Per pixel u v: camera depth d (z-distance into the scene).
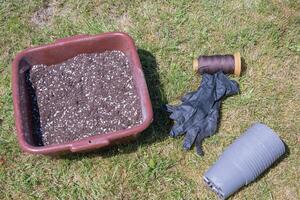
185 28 1.04
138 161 0.91
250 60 1.00
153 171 0.89
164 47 1.02
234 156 0.86
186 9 1.06
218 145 0.92
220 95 0.94
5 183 0.89
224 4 1.06
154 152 0.91
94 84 0.91
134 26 1.04
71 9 1.06
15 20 1.05
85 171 0.90
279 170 0.90
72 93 0.91
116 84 0.91
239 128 0.94
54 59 0.93
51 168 0.90
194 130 0.91
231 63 0.96
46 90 0.92
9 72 1.00
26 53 0.91
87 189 0.89
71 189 0.89
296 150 0.92
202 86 0.95
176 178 0.89
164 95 0.96
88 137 0.82
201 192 0.88
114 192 0.88
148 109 0.83
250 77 0.98
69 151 0.84
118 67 0.92
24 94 0.88
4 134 0.93
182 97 0.95
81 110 0.89
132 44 0.90
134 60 0.89
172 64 0.99
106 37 0.91
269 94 0.97
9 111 0.95
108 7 1.06
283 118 0.95
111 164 0.90
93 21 1.05
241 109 0.95
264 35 1.03
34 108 0.90
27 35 1.04
